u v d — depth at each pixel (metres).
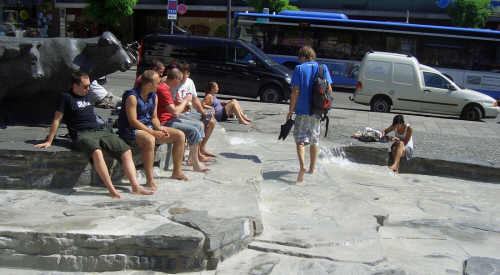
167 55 16.47
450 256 4.77
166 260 3.88
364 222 5.24
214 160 7.25
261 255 4.26
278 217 5.28
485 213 6.76
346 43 22.11
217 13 32.94
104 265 3.84
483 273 4.23
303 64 6.80
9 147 5.11
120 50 6.41
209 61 16.17
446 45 21.14
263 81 15.75
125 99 5.34
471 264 4.42
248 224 4.46
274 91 15.77
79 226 3.99
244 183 5.92
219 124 11.08
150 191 5.17
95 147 4.96
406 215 6.32
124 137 5.34
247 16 22.77
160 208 4.65
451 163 9.19
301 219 5.22
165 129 5.76
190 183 5.75
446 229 5.79
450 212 6.68
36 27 31.50
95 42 6.28
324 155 9.12
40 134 5.94
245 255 4.26
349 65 22.08
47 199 4.82
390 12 29.95
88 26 34.25
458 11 27.44
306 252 4.31
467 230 5.82
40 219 4.16
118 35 34.47
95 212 4.42
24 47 5.89
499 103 20.89
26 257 3.85
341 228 4.97
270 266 4.02
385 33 21.64
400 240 5.20
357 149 9.47
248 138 9.84
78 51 6.27
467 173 9.12
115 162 5.54
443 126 13.78
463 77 21.05
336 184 6.79
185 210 4.62
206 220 4.28
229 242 4.11
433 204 7.04
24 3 30.48
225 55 16.08
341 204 5.88
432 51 21.30
